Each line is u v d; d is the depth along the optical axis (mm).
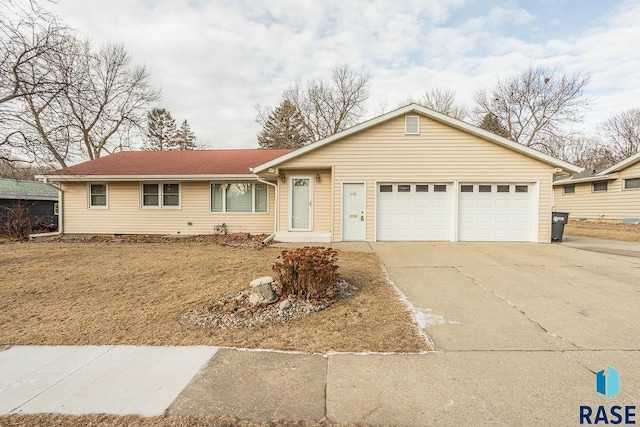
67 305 4836
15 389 2756
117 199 13602
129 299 5105
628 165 17406
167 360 3244
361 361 3199
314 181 11906
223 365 3137
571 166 10477
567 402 2525
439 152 11039
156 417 2369
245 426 2266
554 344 3555
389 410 2438
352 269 7004
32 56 10875
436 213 11258
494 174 10969
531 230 11078
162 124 40719
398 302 4973
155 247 10445
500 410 2430
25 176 13633
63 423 2312
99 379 2900
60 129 12141
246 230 13406
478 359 3232
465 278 6293
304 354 3359
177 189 13523
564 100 29219
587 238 12516
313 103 31828
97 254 9031
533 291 5461
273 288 5074
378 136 11102
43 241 12062
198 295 5246
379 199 11289
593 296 5164
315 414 2396
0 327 4062
